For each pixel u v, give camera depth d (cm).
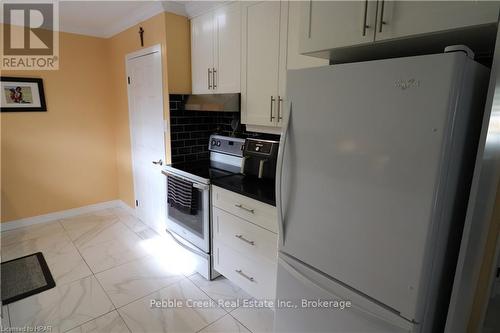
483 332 133
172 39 266
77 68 354
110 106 388
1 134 317
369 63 106
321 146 126
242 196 200
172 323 198
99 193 397
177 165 277
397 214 105
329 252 129
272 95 206
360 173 113
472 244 108
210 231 236
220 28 242
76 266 264
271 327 196
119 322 198
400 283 107
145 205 348
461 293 111
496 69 95
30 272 252
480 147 100
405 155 101
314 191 131
